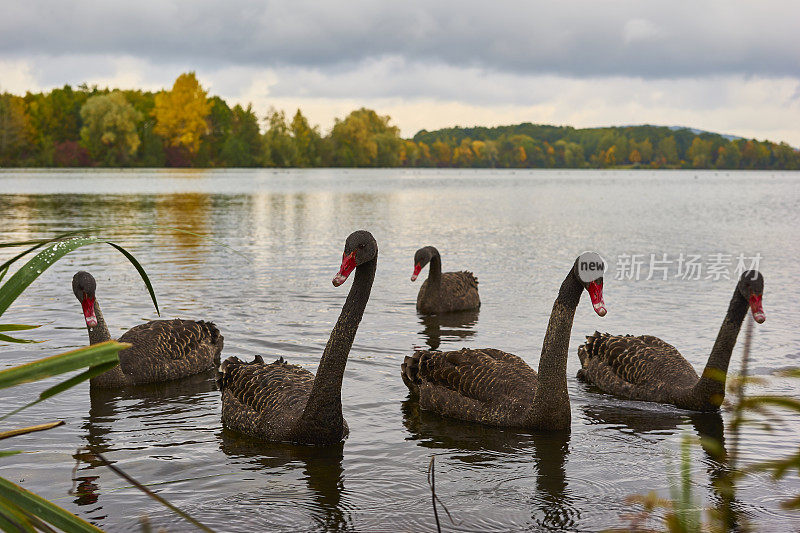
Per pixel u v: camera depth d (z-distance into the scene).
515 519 6.70
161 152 144.38
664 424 9.52
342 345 8.33
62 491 7.11
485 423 9.45
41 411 9.64
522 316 15.53
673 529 3.31
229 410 9.18
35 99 154.75
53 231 29.61
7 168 133.88
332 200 56.97
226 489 7.27
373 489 7.34
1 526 2.74
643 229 34.72
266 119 173.75
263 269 21.27
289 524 6.55
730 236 31.30
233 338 13.16
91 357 2.91
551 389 9.05
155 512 6.70
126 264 21.88
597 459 8.23
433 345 12.98
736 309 9.98
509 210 48.09
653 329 14.24
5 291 3.17
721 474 7.76
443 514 6.79
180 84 144.88
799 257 24.58
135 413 9.65
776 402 2.95
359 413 9.72
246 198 57.44
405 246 27.34
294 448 8.41
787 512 6.77
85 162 139.25
